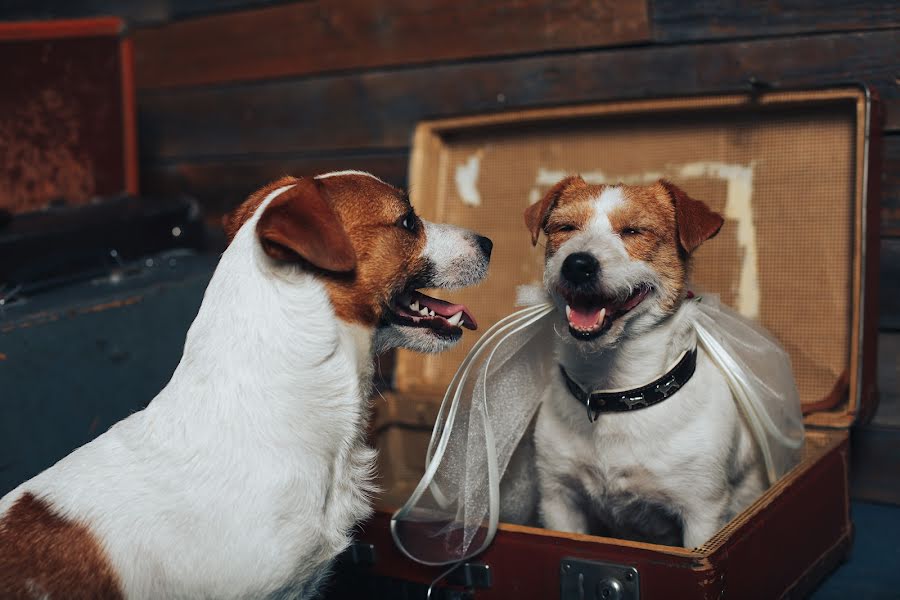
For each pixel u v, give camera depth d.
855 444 1.43
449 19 1.65
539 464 1.18
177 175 1.97
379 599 1.14
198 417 0.97
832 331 1.33
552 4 1.57
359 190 1.04
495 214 1.50
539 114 1.45
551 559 1.03
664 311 1.11
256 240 0.99
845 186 1.32
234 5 1.84
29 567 0.93
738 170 1.38
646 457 1.12
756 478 1.19
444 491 1.14
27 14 2.06
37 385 1.28
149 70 1.95
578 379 1.14
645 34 1.51
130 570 0.94
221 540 0.95
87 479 0.97
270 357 0.98
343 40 1.75
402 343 1.08
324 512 1.00
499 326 1.15
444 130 1.52
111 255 1.52
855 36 1.39
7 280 1.39
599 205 1.12
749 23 1.44
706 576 0.96
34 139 1.60
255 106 1.85
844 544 1.25
